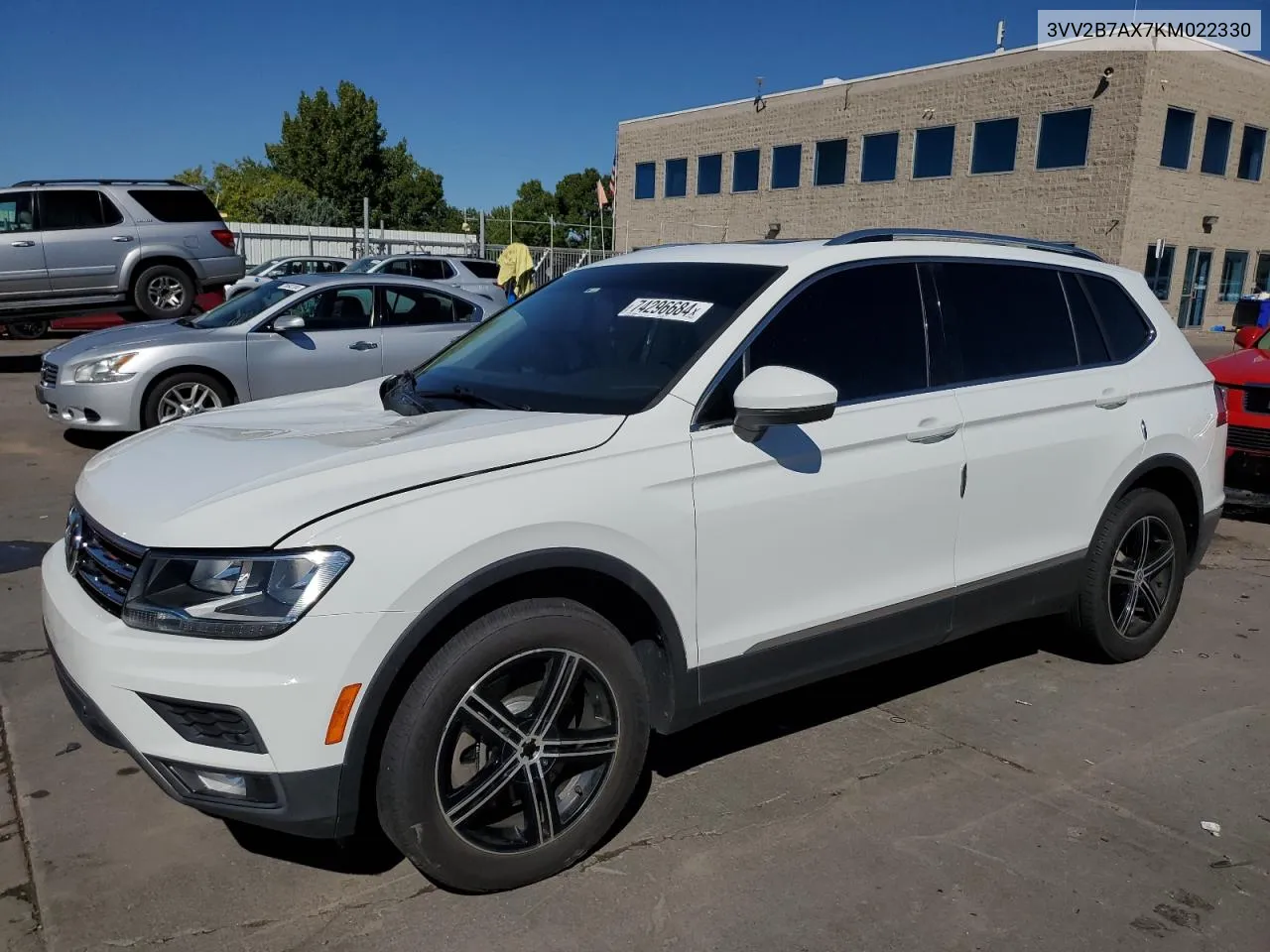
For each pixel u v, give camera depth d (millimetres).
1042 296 4281
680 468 3037
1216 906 2898
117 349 8531
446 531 2625
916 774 3631
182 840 3150
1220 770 3707
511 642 2742
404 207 66250
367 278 9617
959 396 3795
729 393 3229
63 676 2801
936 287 3891
